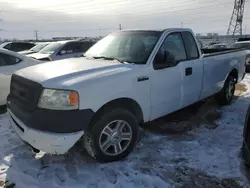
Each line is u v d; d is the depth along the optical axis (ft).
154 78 11.84
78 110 9.27
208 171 10.37
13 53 18.79
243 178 9.79
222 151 11.91
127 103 11.24
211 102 19.95
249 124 9.21
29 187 9.22
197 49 14.88
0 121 15.71
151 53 12.05
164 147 12.27
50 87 9.24
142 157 11.35
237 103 19.86
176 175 10.09
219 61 16.97
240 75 20.89
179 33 13.89
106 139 10.50
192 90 14.52
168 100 12.87
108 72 10.48
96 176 9.95
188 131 14.25
